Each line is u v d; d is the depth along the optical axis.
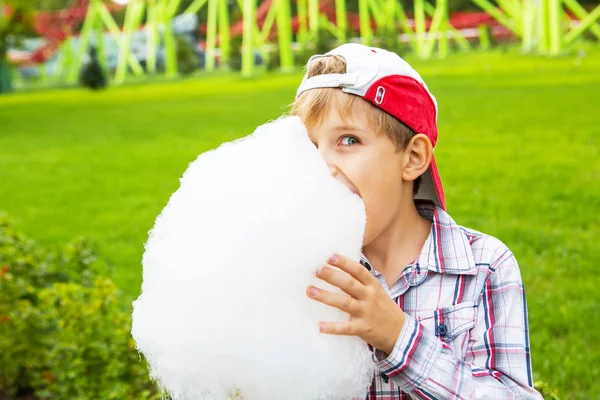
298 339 1.20
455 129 12.84
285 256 1.19
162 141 14.89
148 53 40.03
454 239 1.55
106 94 29.69
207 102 21.83
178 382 1.24
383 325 1.29
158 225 1.34
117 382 3.61
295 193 1.24
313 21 32.50
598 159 9.62
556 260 5.66
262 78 28.88
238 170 1.29
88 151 14.29
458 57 27.80
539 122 12.77
